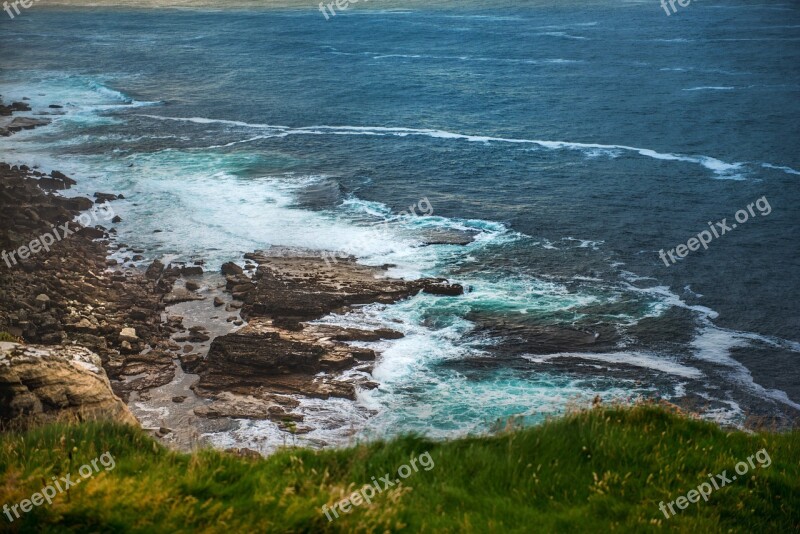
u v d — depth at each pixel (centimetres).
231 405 2825
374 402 2872
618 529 856
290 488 882
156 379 3019
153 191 5441
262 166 6169
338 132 7488
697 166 6197
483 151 6744
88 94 9444
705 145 6831
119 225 4747
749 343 3428
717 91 9294
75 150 6619
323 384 2972
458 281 3981
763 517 957
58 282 3672
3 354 1483
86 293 3650
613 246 4512
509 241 4569
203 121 7931
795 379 3134
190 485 895
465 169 6169
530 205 5244
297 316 3531
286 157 6475
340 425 2716
